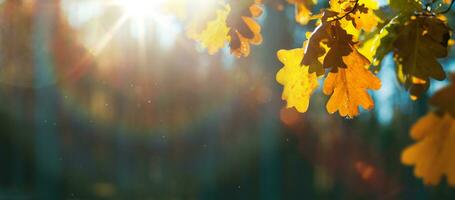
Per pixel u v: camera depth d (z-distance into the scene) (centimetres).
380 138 2395
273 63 2225
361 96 262
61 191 2566
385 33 282
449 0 283
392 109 2297
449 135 320
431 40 267
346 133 2444
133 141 2589
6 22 1638
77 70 2338
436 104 313
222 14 310
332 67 259
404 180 2306
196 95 2406
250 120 2431
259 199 2433
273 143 2394
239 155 2473
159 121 2506
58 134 2562
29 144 2688
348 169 2427
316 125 2442
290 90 279
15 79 2405
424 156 320
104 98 2453
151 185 2644
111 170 2642
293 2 346
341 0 271
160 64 2300
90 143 2620
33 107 2603
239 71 2325
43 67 2273
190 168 2588
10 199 2436
